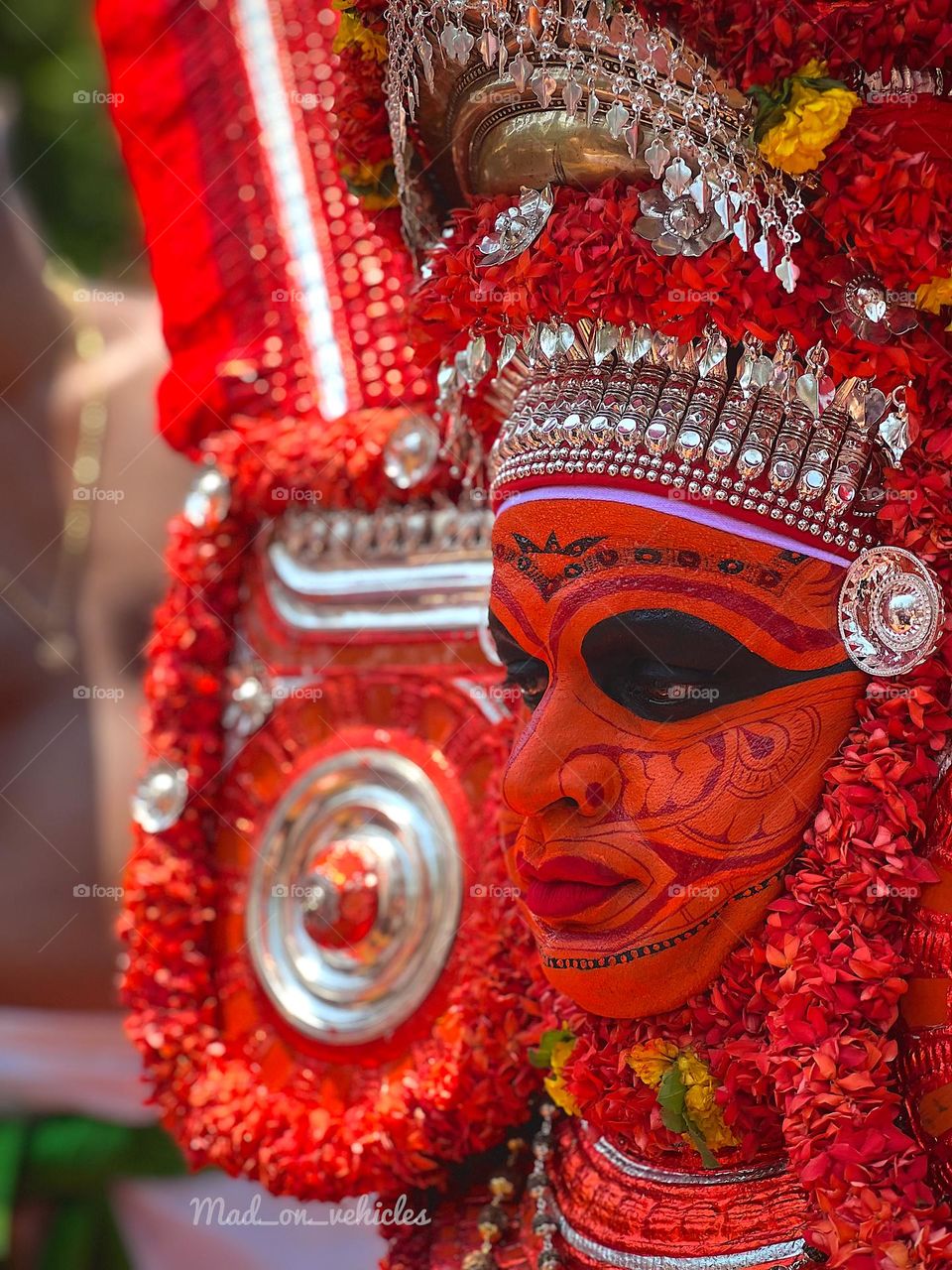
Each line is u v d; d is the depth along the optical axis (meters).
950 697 2.79
